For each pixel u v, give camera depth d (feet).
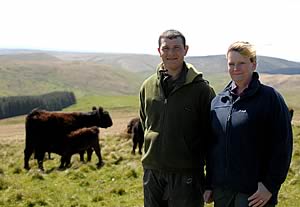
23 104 264.93
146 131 9.71
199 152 9.36
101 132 59.36
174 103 9.15
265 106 7.86
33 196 17.60
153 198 9.68
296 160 22.88
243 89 8.20
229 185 8.20
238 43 8.11
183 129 9.15
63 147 26.30
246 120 7.93
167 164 9.27
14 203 17.03
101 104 267.39
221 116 8.30
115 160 27.43
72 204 16.89
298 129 37.52
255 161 7.97
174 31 9.13
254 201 7.88
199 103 9.09
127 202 17.02
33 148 26.81
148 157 9.55
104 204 16.93
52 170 25.59
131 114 176.45
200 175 9.52
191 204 9.37
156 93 9.40
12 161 29.35
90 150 27.30
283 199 16.67
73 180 21.75
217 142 8.40
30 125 26.73
